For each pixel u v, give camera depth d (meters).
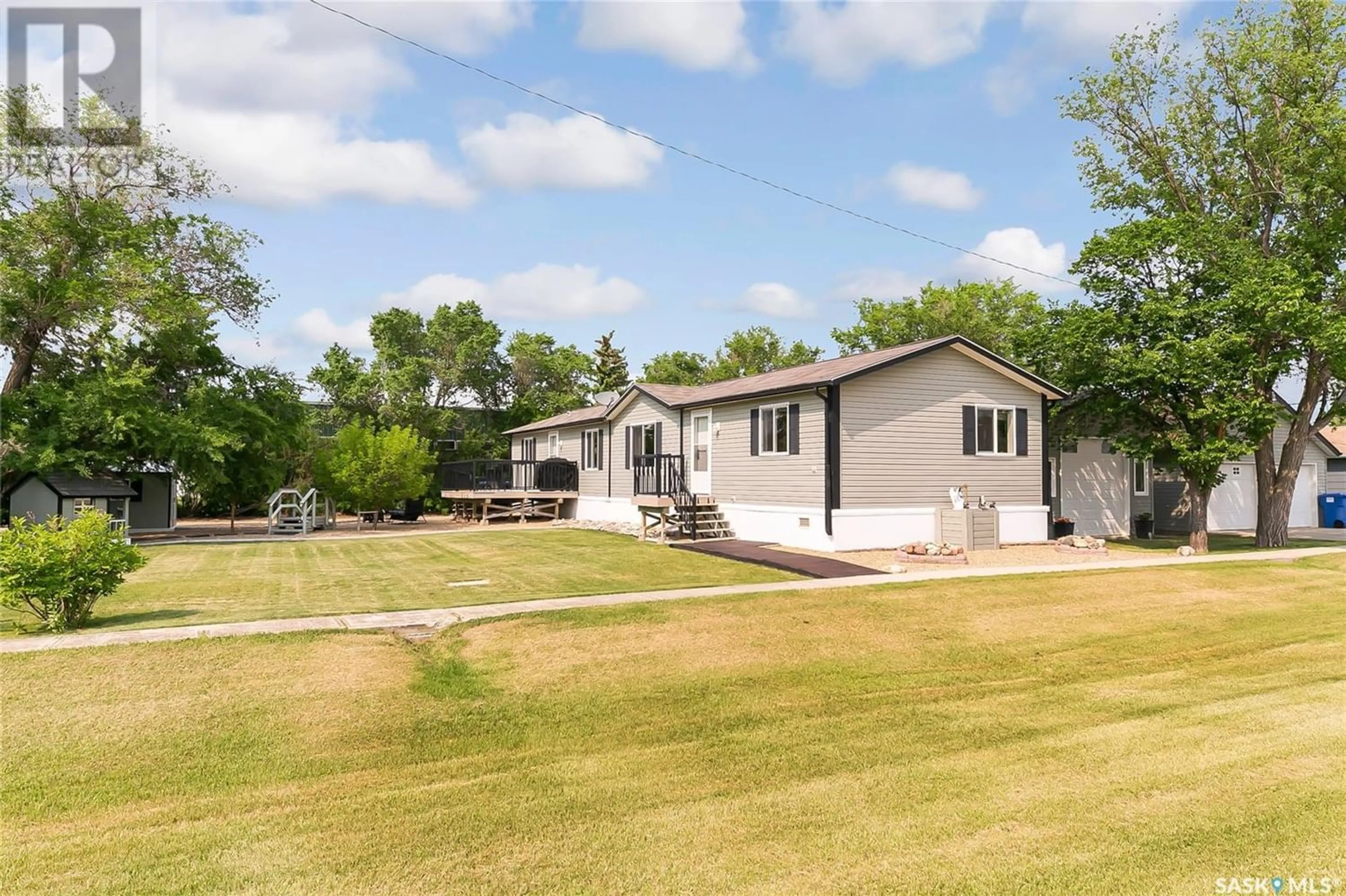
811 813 4.57
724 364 46.97
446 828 4.37
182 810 4.59
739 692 7.02
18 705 5.92
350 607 9.85
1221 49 19.69
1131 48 20.56
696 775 5.18
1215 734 5.97
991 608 10.19
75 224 21.47
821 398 15.95
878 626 9.16
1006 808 4.61
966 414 17.38
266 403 25.97
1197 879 3.77
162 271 23.25
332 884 3.75
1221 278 17.78
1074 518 21.86
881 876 3.83
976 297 36.16
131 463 22.94
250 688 6.47
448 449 39.25
